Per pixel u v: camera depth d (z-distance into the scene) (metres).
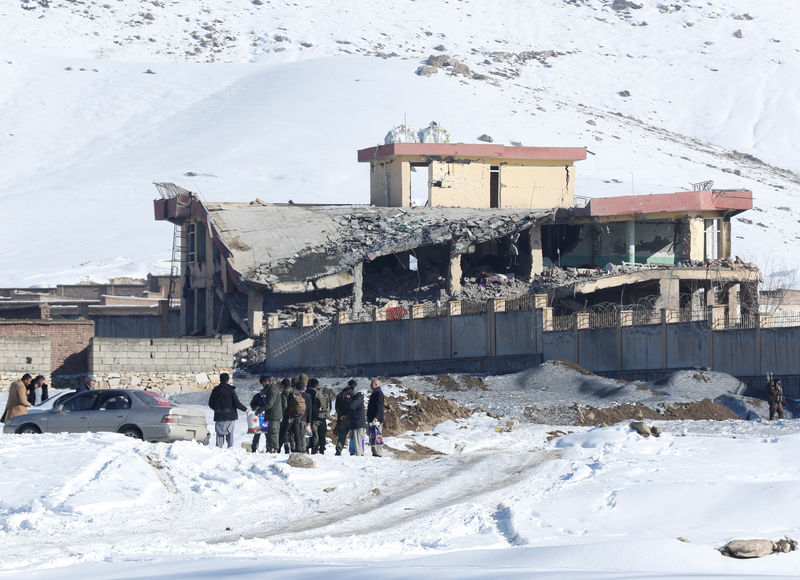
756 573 58.25
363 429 103.94
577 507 76.56
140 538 67.00
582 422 147.00
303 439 100.19
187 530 70.31
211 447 95.50
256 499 80.25
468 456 104.00
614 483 84.81
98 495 76.25
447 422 133.12
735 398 172.62
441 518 73.75
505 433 125.19
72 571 56.38
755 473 88.44
